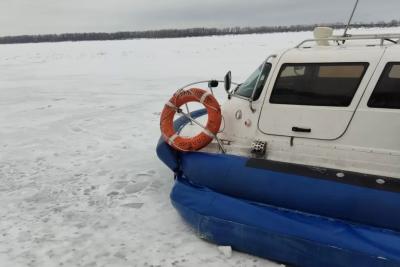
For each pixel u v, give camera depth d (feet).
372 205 10.13
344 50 12.00
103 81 52.21
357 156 11.47
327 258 10.14
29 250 11.89
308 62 12.15
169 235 12.57
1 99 40.37
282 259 10.91
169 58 85.76
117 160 19.58
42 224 13.37
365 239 9.86
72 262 11.30
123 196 15.40
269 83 12.73
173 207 14.25
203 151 14.03
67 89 46.01
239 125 13.50
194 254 11.55
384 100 11.19
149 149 21.24
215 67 61.72
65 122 28.19
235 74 50.37
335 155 11.75
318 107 11.98
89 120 28.58
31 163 19.48
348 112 11.57
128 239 12.38
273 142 12.66
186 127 16.53
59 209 14.43
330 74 11.86
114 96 39.52
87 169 18.43
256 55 80.59
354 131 11.50
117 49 130.62
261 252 11.20
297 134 12.28
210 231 11.79
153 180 16.88
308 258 10.43
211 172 12.60
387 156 11.10
